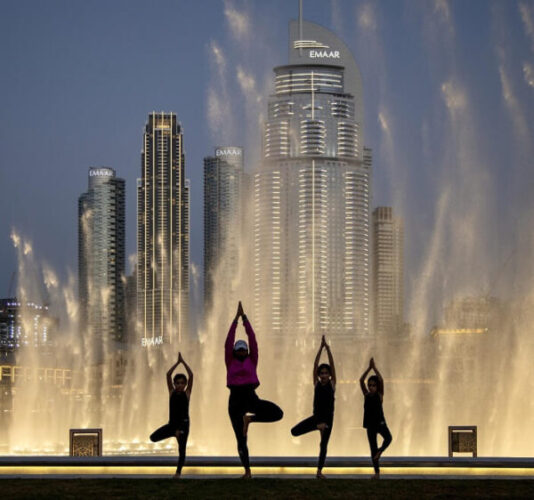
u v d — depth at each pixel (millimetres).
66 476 29750
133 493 25281
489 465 29812
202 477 29203
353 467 29938
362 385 29469
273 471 29953
